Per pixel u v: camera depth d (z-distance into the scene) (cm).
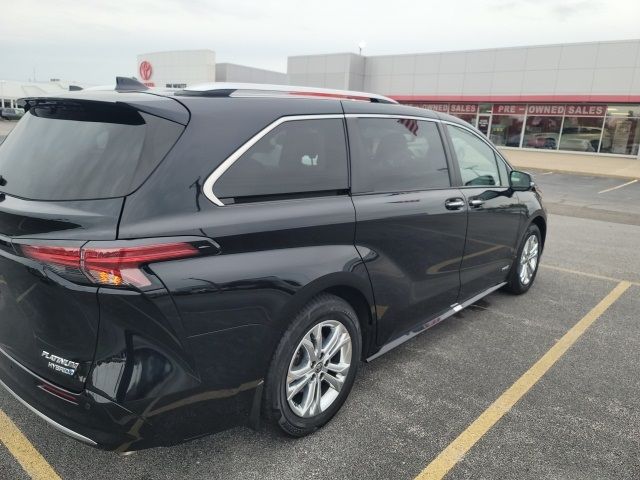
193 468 247
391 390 328
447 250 365
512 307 488
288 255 243
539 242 537
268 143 249
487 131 2872
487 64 2772
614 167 2186
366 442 273
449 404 313
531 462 262
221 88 256
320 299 263
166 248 201
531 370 361
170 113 220
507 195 449
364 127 307
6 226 215
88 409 201
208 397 221
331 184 277
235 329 223
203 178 219
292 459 257
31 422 278
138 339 200
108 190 207
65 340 204
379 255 297
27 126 259
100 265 191
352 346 288
